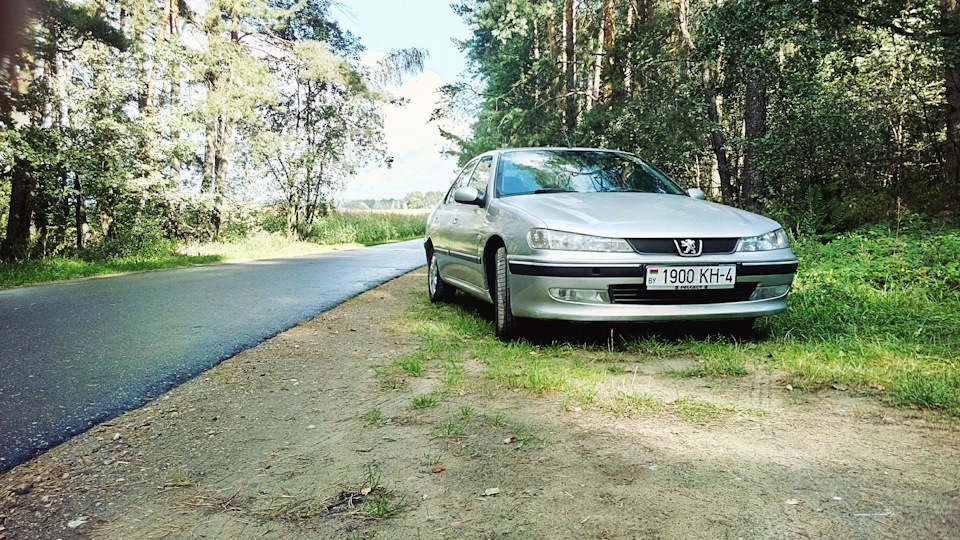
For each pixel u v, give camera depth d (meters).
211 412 2.78
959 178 12.25
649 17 18.42
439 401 2.86
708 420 2.53
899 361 3.35
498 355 3.79
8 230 14.70
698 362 3.52
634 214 3.95
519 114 22.78
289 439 2.41
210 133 18.88
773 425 2.46
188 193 16.36
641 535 1.60
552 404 2.78
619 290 3.69
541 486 1.92
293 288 7.68
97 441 2.42
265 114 21.38
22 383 3.28
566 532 1.63
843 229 10.13
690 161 17.25
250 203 19.91
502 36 22.27
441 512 1.76
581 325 4.56
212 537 1.66
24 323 5.20
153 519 1.77
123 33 14.70
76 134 14.38
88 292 7.66
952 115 12.44
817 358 3.46
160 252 15.19
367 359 3.78
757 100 13.85
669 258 3.65
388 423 2.57
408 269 10.59
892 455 2.12
